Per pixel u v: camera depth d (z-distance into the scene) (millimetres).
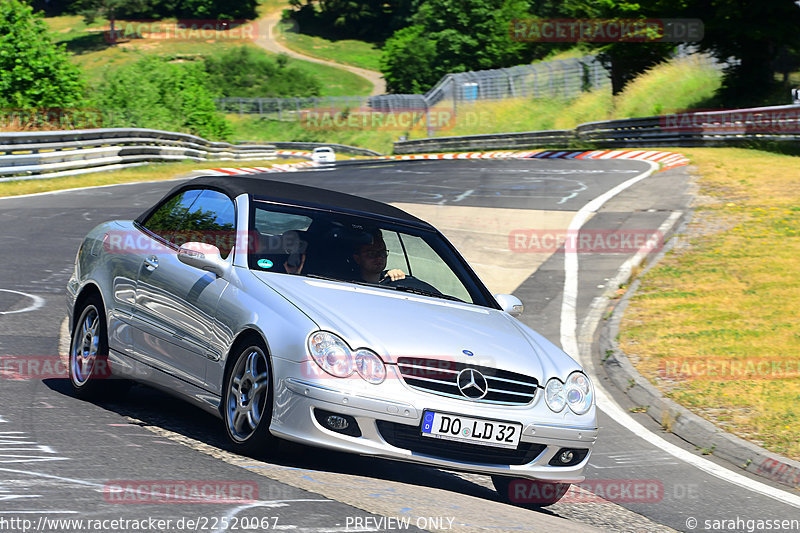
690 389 21797
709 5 107000
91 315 16219
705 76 120062
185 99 123938
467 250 40531
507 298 15555
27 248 34406
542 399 12562
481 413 11930
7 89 89562
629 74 128250
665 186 56625
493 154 101625
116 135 74875
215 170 80125
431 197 55500
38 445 11570
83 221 42656
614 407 21484
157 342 14367
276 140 199250
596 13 124500
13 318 22562
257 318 12367
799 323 27344
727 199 49781
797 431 18688
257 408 12211
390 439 11641
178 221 15672
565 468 12766
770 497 15609
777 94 103312
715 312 29203
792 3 98875
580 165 75438
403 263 14930
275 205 14797
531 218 47438
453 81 169250
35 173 62000
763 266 34781
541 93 151625
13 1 91188
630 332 27516
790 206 46281
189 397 13727
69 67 93625
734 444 18031
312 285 13266
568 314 31062
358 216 15391
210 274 13781
